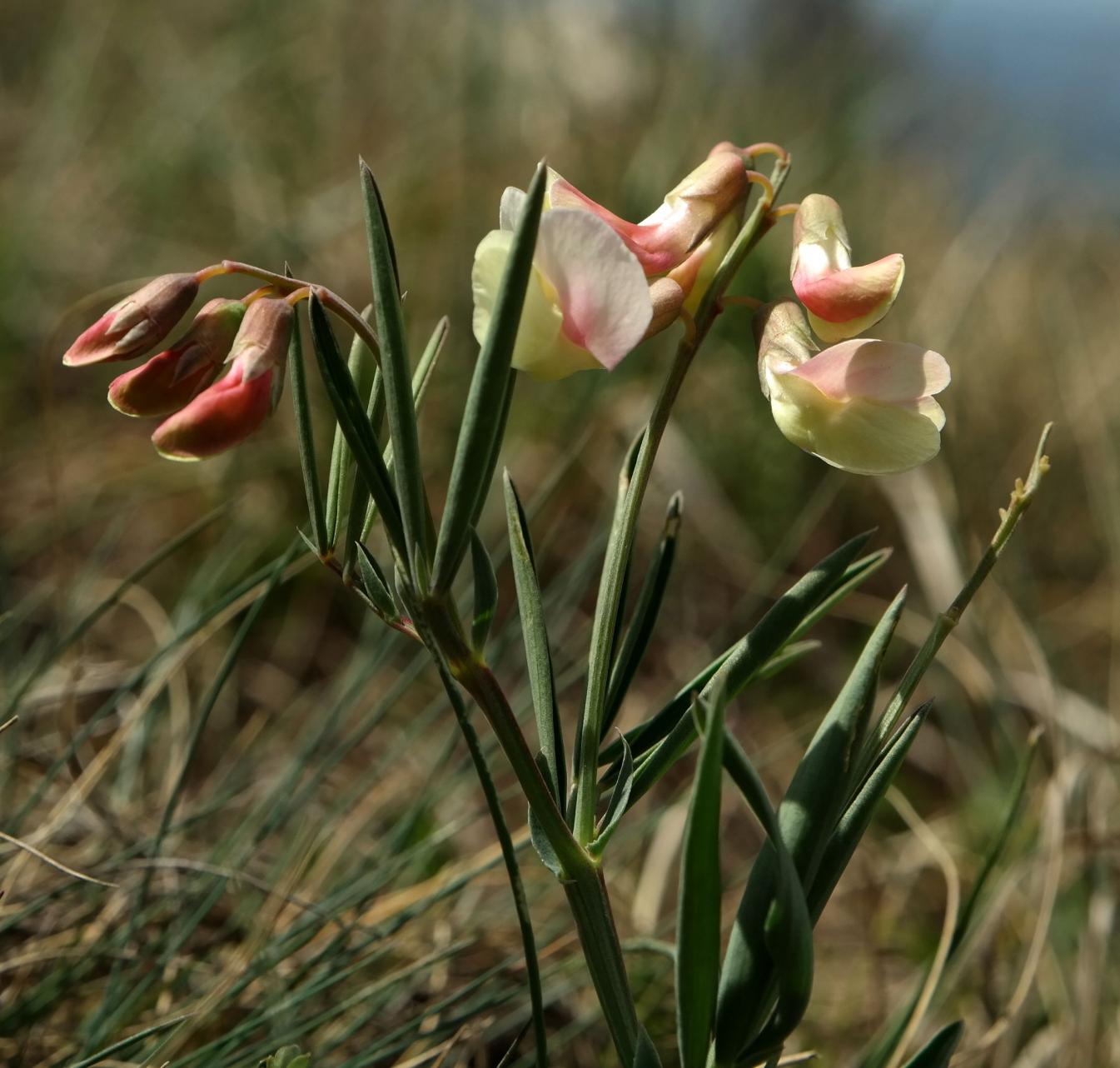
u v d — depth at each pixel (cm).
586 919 29
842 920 50
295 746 50
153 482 63
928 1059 29
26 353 69
